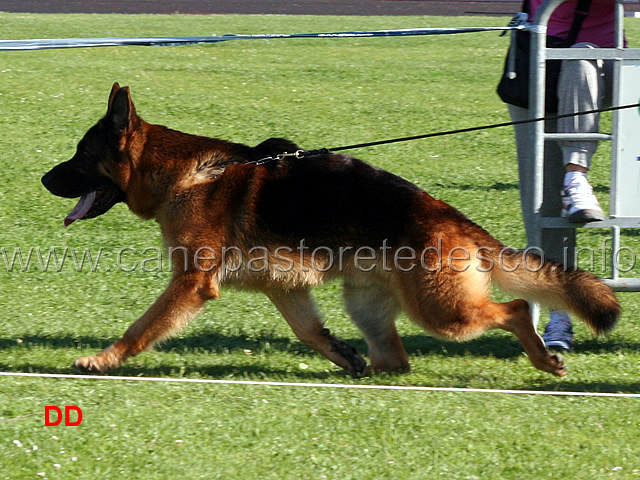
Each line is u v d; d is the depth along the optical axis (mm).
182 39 9508
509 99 9328
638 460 6754
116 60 27969
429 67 28406
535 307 9633
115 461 6555
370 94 24469
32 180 16188
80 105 21844
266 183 8586
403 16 40781
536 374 8977
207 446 6840
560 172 9562
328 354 9164
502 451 6879
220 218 8547
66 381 8211
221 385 8227
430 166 18078
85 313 10711
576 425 7383
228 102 22922
